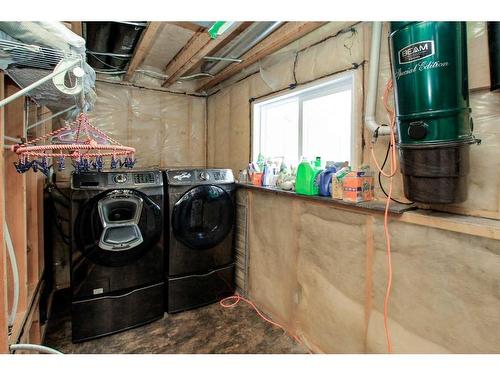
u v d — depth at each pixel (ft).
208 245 7.70
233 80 9.69
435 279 3.81
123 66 8.91
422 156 3.52
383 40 4.78
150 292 6.87
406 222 4.10
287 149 8.00
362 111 5.23
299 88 6.76
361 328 4.85
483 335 3.34
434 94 3.32
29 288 5.73
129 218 6.57
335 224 5.30
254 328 6.68
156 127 10.56
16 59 3.30
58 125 8.04
